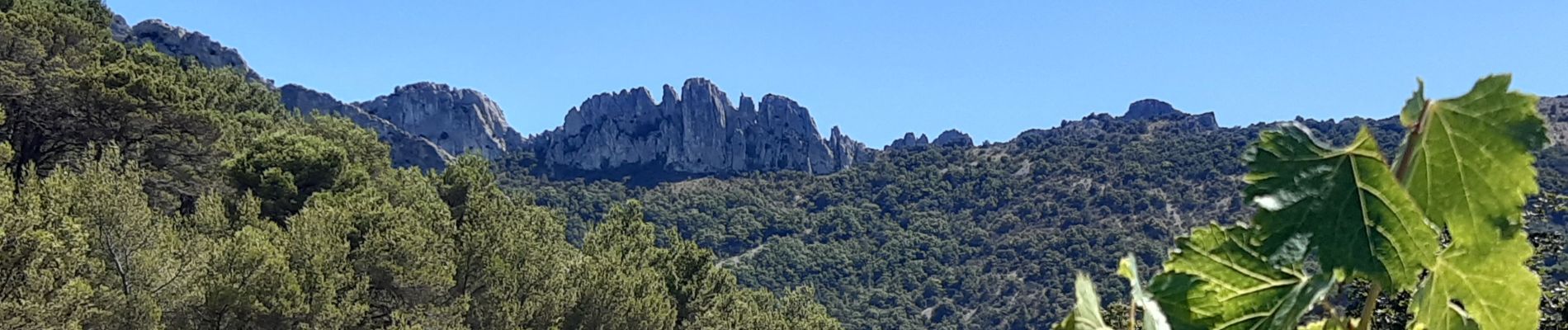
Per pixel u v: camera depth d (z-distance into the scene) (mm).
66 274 12422
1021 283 94500
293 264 17125
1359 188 720
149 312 13414
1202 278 755
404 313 19078
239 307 14531
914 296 100438
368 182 32719
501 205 29953
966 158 137000
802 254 112812
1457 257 800
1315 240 719
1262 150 751
